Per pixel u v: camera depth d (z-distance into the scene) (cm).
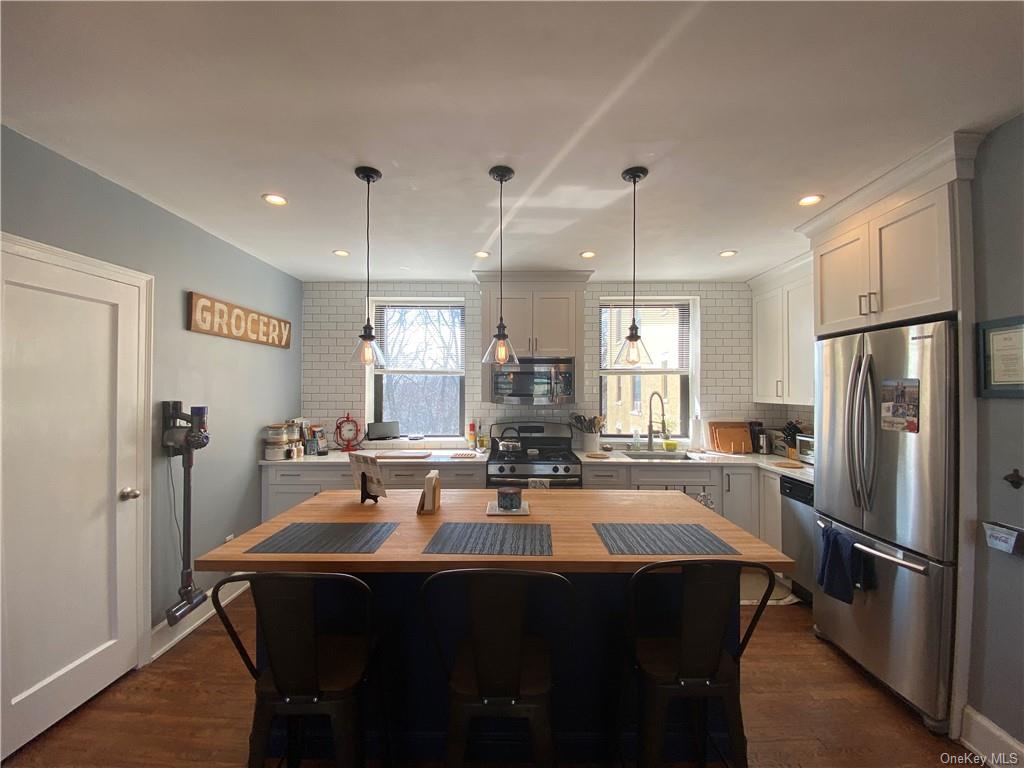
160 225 236
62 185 184
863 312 215
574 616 171
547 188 215
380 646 154
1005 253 162
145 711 191
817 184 209
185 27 117
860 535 211
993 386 164
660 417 421
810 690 206
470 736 171
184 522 236
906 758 168
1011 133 160
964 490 172
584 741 171
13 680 167
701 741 164
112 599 206
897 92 144
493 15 115
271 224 262
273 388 353
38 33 118
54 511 181
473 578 122
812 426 357
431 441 408
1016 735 158
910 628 186
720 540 163
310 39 122
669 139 172
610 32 120
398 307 418
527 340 367
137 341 220
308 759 171
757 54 128
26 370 171
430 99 149
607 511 203
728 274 381
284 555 149
